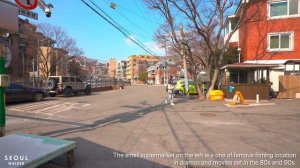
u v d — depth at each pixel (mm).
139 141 7730
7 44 6660
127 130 9250
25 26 44969
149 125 10219
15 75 41938
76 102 19016
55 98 22812
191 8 19156
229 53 28109
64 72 54219
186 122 10883
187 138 8125
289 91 20781
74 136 8250
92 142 7547
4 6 6293
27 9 6727
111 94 29469
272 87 22984
